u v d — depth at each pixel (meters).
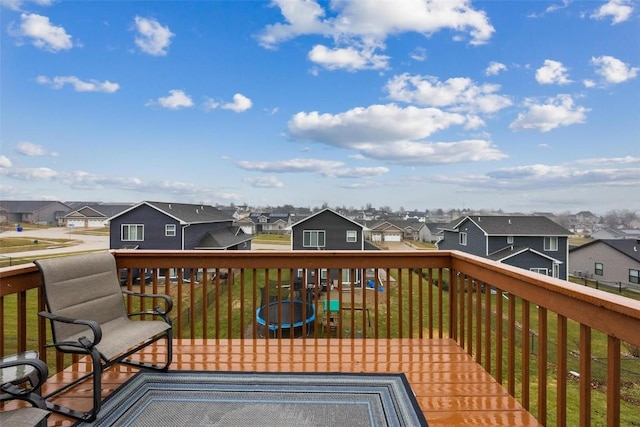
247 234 23.36
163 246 16.39
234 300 11.39
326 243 16.77
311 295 10.98
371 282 14.34
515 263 12.84
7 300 7.80
